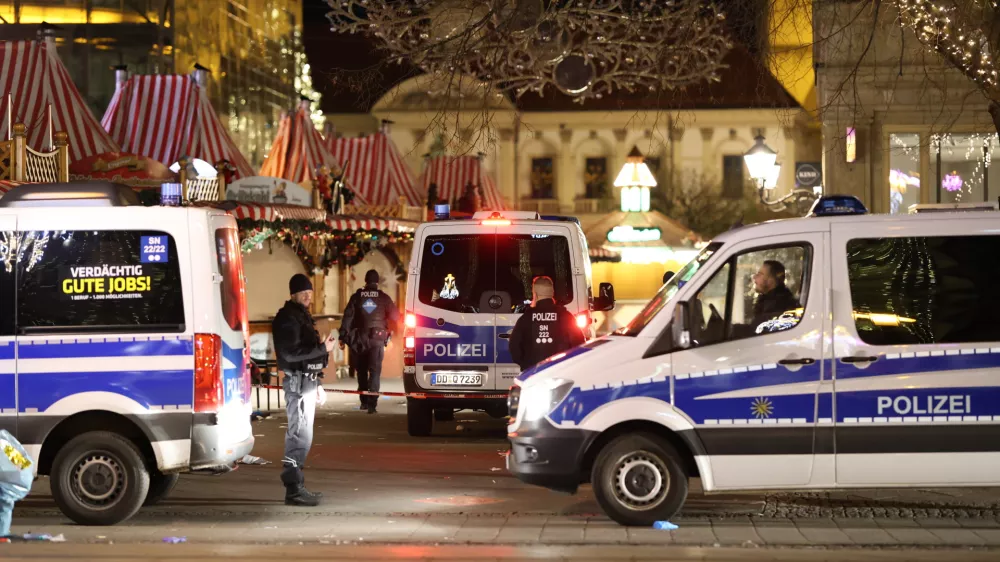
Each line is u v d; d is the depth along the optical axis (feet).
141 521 43.37
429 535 40.24
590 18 73.00
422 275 67.15
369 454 62.13
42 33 99.91
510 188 342.23
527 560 36.14
